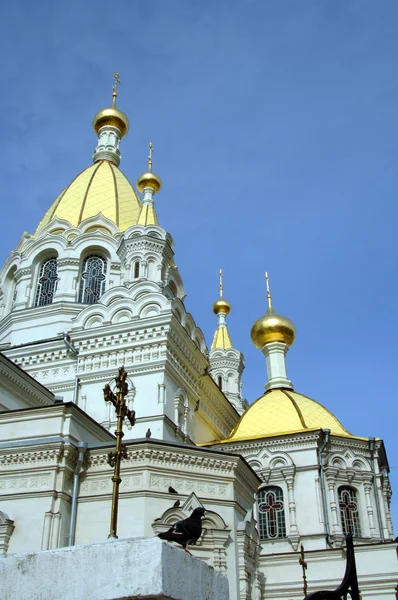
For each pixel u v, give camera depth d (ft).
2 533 78.13
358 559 103.45
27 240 160.04
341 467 125.80
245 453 128.77
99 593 23.80
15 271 157.58
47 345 128.98
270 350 161.48
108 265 152.56
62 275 148.56
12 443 84.53
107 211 165.07
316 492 120.16
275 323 162.40
